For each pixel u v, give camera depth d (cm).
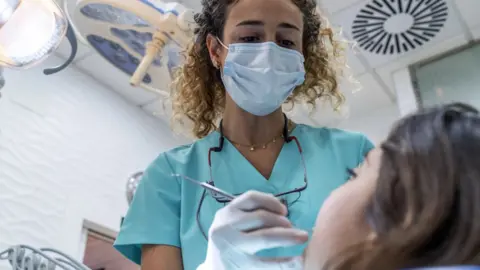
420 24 281
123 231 105
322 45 138
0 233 218
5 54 143
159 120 359
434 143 48
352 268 49
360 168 62
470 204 43
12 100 251
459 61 302
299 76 117
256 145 115
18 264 129
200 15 134
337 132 116
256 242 72
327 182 101
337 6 268
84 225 266
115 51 207
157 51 181
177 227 106
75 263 146
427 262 43
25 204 234
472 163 45
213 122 138
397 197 48
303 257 67
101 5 182
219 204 102
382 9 269
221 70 125
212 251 77
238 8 118
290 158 111
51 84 279
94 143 291
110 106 318
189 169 112
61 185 257
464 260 42
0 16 140
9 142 239
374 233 48
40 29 144
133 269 280
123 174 303
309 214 95
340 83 145
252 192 77
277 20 116
